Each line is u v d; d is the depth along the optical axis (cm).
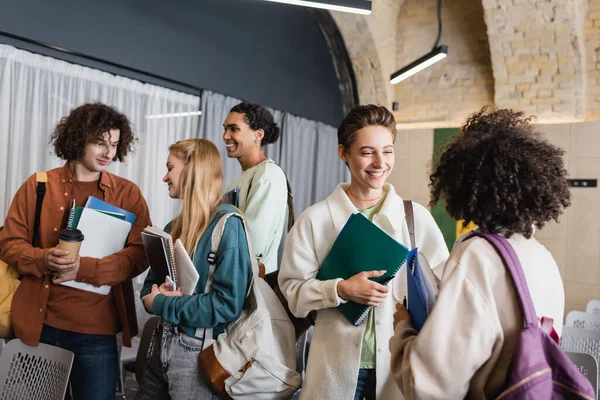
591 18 643
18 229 227
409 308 143
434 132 699
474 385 121
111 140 231
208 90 532
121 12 452
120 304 235
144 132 480
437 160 141
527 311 118
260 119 289
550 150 128
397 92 757
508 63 656
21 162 396
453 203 133
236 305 197
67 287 224
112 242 228
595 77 645
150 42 477
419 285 137
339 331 190
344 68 727
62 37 410
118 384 365
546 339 118
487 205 126
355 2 391
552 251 629
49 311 223
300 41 657
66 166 239
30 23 389
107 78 447
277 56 621
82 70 429
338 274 191
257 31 591
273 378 196
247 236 209
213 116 532
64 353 192
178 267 200
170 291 199
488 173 125
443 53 537
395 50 757
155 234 196
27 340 218
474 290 120
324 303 185
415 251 147
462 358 117
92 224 221
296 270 198
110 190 239
